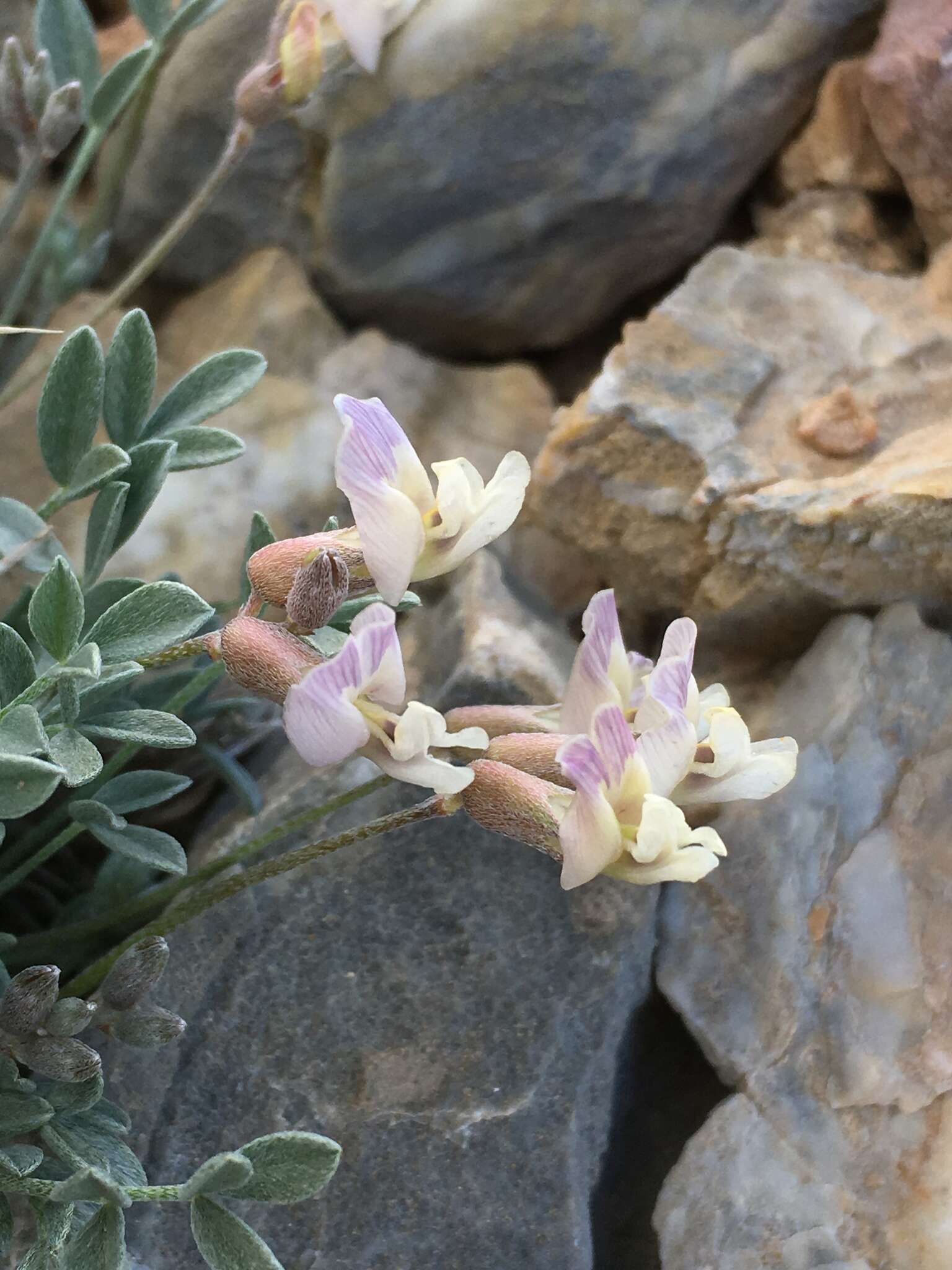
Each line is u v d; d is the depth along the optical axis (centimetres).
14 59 16
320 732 13
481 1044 17
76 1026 13
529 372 24
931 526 18
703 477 19
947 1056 17
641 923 18
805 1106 17
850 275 21
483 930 17
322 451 22
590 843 13
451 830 18
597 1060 17
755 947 18
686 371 20
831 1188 17
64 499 15
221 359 16
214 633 14
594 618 14
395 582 13
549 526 20
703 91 21
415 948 17
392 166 21
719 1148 17
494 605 20
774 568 19
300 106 17
